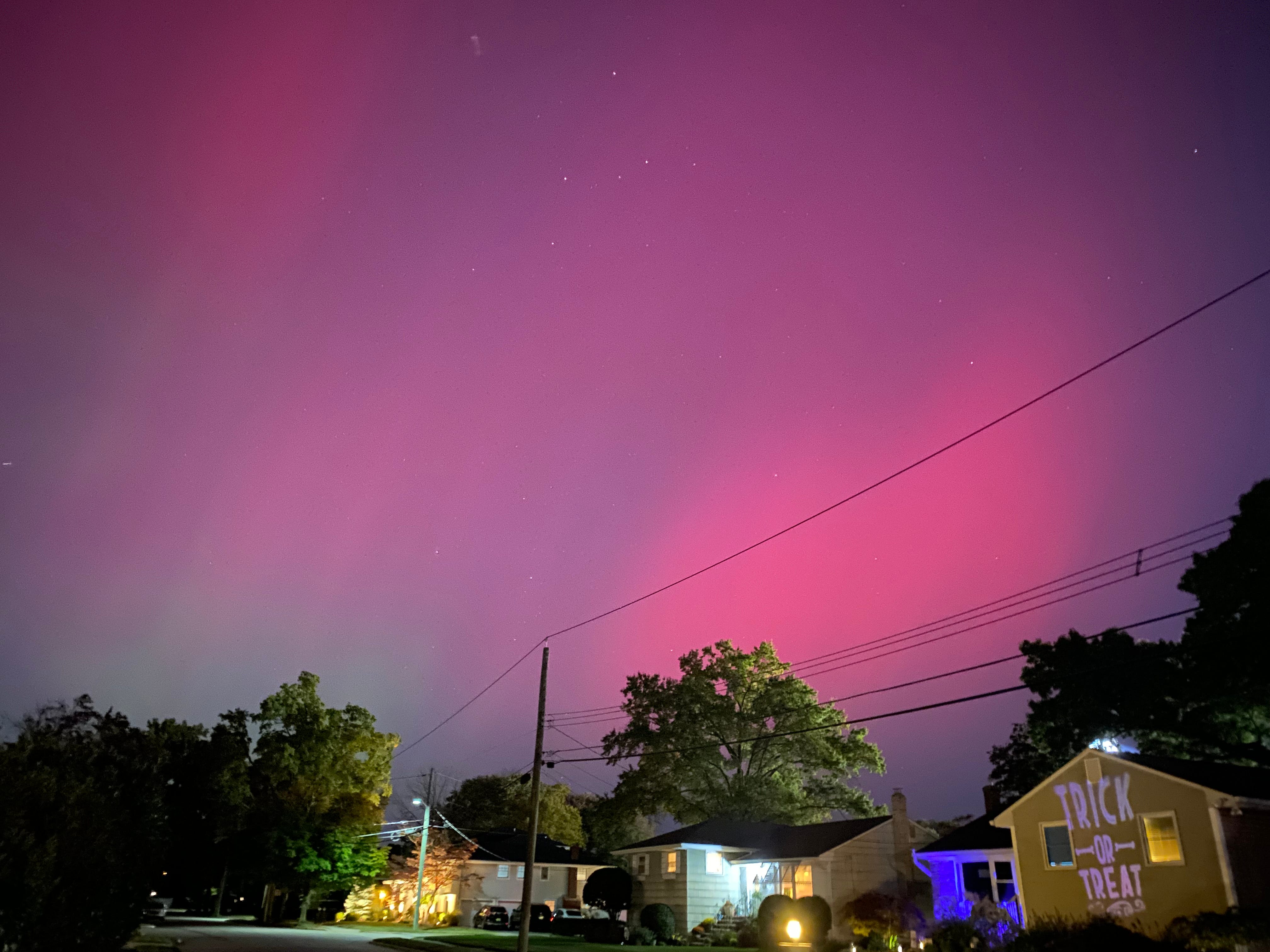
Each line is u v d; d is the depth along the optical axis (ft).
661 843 139.64
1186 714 116.98
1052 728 134.00
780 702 175.42
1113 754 77.82
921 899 116.98
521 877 188.85
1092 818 78.13
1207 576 106.83
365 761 194.18
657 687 184.65
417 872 185.57
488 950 105.29
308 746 189.98
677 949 107.55
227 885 220.23
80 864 48.47
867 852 121.29
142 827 61.41
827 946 99.96
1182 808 71.10
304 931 150.00
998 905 89.45
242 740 190.29
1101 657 128.06
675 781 178.91
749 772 178.81
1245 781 74.18
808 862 119.96
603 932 130.31
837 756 173.99
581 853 197.67
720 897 133.49
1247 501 103.04
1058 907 79.36
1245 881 67.15
